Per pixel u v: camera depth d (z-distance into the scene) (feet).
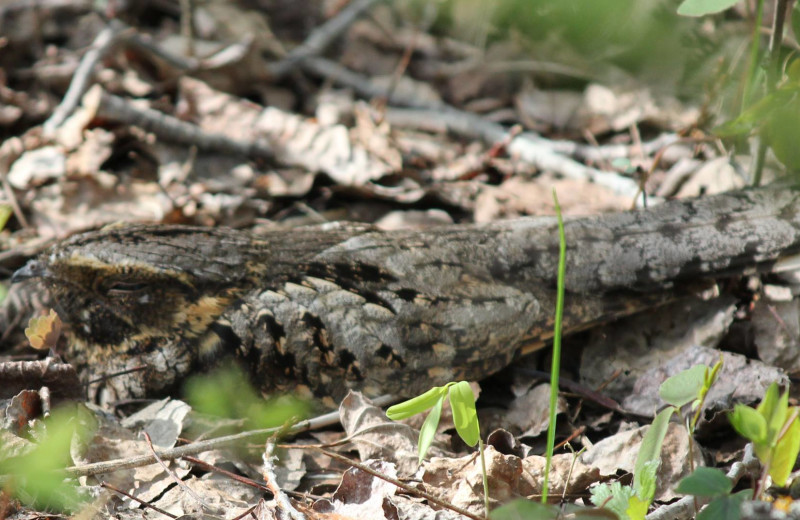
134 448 21.71
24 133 34.65
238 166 33.83
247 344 23.82
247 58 37.09
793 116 22.63
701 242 25.00
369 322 23.59
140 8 40.04
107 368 25.25
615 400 24.98
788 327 25.32
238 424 23.53
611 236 25.44
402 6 41.98
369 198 33.35
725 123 23.84
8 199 31.32
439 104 37.81
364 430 22.49
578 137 36.73
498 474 20.24
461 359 24.06
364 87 38.47
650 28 24.80
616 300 25.38
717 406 22.75
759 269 24.91
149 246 23.50
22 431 20.76
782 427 15.78
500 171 34.65
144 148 33.99
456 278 24.50
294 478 21.85
